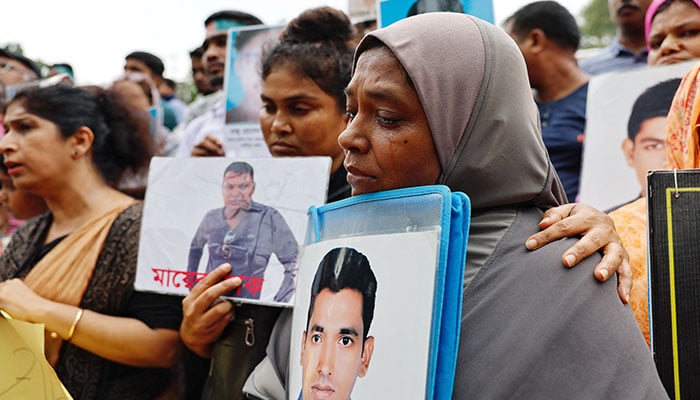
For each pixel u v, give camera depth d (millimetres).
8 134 2186
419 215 1028
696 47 2209
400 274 1018
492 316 1048
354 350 1047
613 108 2186
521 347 1010
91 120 2211
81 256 2049
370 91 1117
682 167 1488
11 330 1582
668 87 2111
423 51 1103
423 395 935
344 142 1151
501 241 1117
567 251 1073
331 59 1842
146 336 1916
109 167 2260
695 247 1141
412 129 1113
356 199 1164
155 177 1851
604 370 979
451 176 1136
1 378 1536
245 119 2404
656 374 1002
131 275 1974
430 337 951
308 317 1157
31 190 2178
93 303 1983
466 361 1029
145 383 1981
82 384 1944
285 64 1857
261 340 1619
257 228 1691
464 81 1116
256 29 2414
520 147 1144
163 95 4602
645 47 3127
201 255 1752
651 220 1168
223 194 1761
